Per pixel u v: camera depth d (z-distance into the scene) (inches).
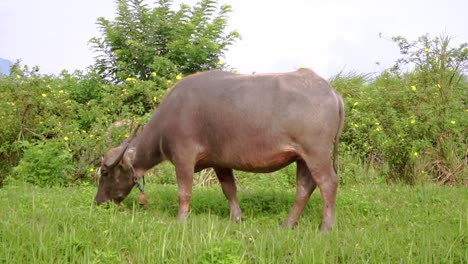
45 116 420.5
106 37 499.5
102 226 216.5
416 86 411.2
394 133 387.9
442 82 410.9
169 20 510.3
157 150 278.5
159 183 388.2
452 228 234.8
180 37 499.8
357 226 251.0
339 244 212.5
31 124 414.9
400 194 324.2
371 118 403.2
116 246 201.0
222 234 225.8
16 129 408.5
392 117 388.5
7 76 446.9
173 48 484.1
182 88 268.7
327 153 244.2
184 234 211.3
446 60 418.3
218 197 314.2
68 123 419.8
